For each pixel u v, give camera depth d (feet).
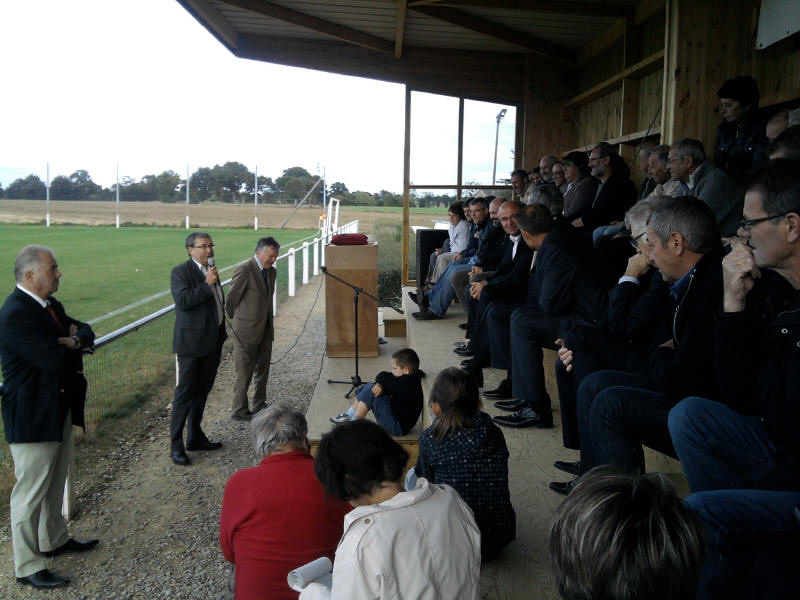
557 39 30.09
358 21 28.94
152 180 165.99
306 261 53.26
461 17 27.37
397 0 24.30
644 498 3.30
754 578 4.15
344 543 5.35
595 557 3.16
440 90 34.22
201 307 18.04
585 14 25.11
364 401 17.06
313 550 7.45
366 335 26.00
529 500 9.41
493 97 34.42
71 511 14.96
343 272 25.54
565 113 32.89
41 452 12.23
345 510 7.66
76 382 12.94
